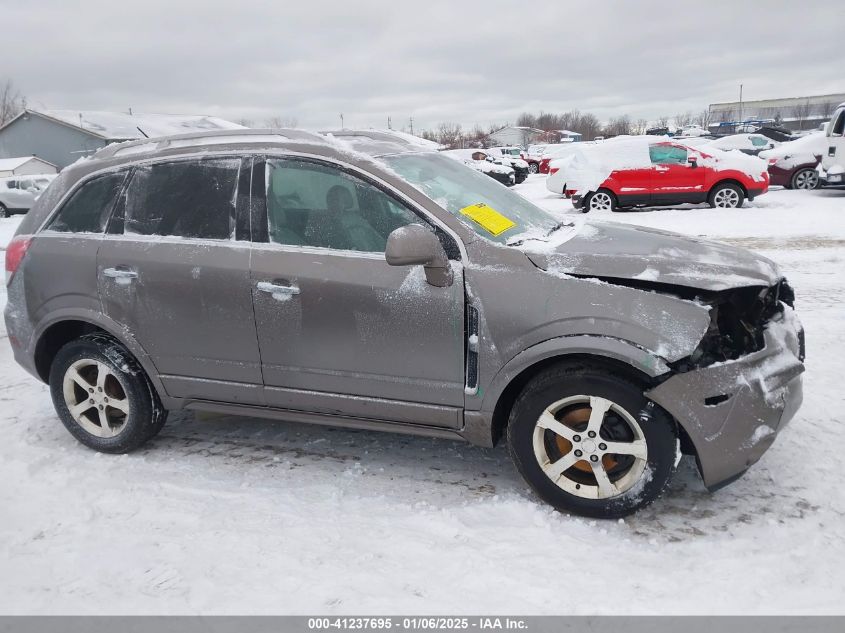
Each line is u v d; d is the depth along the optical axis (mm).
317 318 3469
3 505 3543
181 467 3908
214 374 3791
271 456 4020
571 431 3174
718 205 14961
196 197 3793
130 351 3943
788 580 2717
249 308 3590
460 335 3254
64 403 4145
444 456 3949
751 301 3311
